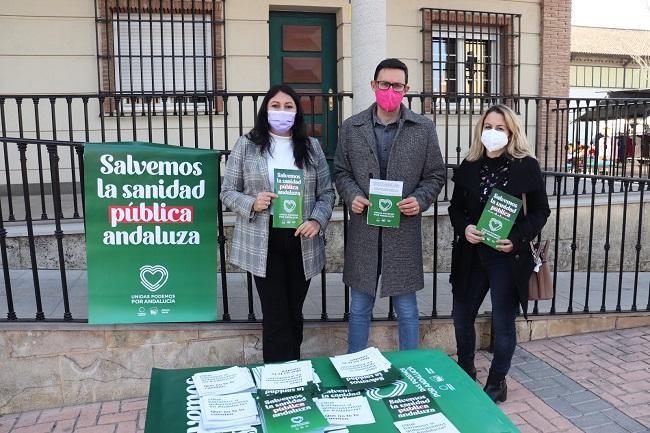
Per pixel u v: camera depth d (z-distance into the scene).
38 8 6.37
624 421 2.96
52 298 3.72
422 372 1.87
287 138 2.86
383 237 2.94
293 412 1.58
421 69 7.61
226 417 1.58
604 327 4.19
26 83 6.44
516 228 2.93
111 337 3.16
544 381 3.42
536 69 8.16
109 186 2.99
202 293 3.16
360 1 4.45
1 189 6.42
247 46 6.94
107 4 6.46
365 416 1.59
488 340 3.86
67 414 3.07
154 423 1.58
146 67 6.71
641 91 8.44
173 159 3.02
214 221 3.12
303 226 2.75
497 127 2.94
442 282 4.71
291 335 2.91
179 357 3.26
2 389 3.08
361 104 4.55
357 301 3.05
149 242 3.07
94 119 6.61
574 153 7.10
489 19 7.70
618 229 5.71
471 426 1.56
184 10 6.70
